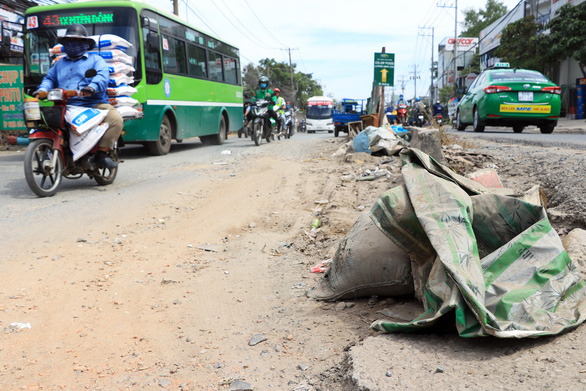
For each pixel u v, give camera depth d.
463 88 15.83
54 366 2.61
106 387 2.42
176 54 12.81
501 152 8.05
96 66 6.59
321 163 8.88
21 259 4.11
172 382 2.45
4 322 3.04
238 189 6.97
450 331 2.43
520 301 2.29
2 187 7.31
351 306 3.19
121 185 7.49
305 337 2.82
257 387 2.36
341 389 2.18
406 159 3.18
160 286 3.70
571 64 28.70
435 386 1.95
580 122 21.44
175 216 5.67
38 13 10.70
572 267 2.51
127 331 3.00
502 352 2.15
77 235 4.80
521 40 28.77
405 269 3.05
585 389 1.78
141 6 10.95
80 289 3.58
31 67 10.64
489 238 2.75
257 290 3.61
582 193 4.49
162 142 12.11
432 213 2.56
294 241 4.75
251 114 14.15
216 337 2.92
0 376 2.51
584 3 24.77
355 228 3.41
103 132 6.66
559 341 2.15
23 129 12.88
